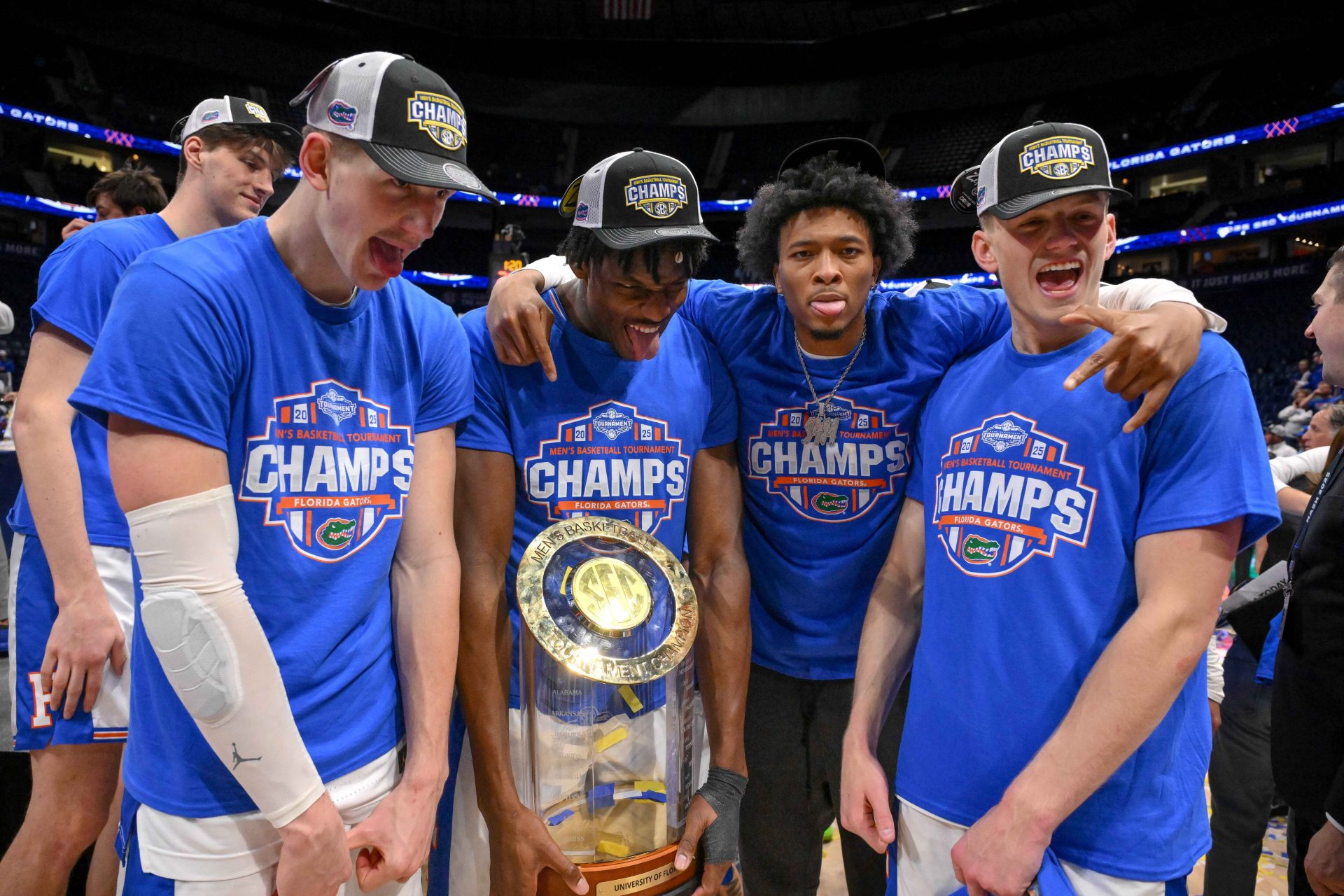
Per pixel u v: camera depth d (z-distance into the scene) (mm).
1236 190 16891
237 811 1127
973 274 19391
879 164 1669
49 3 15781
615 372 1507
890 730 1761
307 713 1168
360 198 1042
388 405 1241
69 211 15422
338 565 1189
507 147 20922
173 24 16891
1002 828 1192
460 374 1347
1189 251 17672
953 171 19734
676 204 1357
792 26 21453
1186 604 1165
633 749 1333
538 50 20734
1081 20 19031
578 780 1310
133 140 16344
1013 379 1385
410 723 1271
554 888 1300
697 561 1597
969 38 19906
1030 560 1288
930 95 19578
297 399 1142
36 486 1597
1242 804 2275
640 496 1517
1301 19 15945
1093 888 1236
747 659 1536
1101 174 1292
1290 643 1453
